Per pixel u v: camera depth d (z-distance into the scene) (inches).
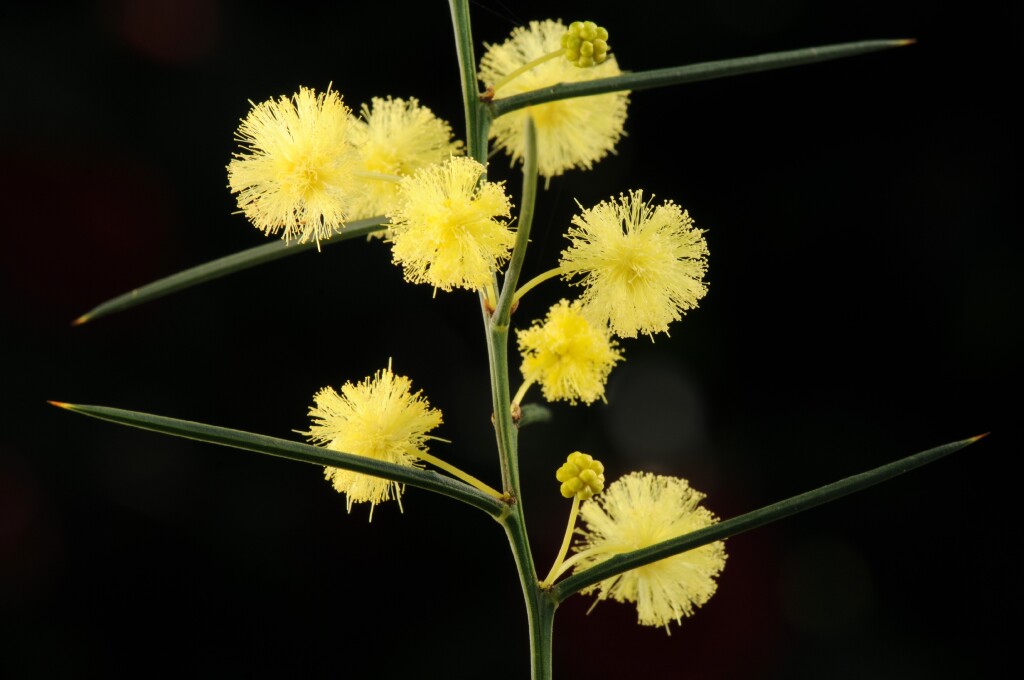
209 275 10.1
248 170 9.9
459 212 9.7
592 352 10.2
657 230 9.9
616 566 9.7
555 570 9.9
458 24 9.8
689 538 9.5
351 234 9.9
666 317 9.9
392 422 9.9
